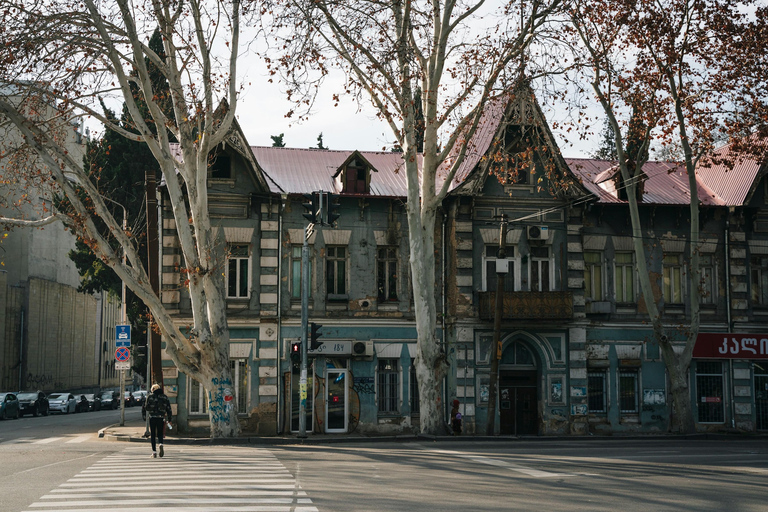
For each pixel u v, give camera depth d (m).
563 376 31.61
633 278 33.19
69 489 12.73
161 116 23.62
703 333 32.94
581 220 32.31
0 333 61.66
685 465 17.25
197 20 23.66
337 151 36.00
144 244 38.69
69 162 22.98
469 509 10.95
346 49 25.20
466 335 31.09
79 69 22.55
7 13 21.59
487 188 31.92
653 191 34.91
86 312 84.75
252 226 30.53
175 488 12.76
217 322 24.81
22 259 66.81
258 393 29.97
